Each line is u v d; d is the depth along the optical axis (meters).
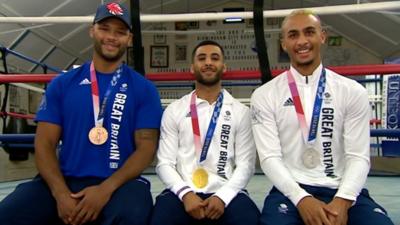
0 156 6.68
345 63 10.55
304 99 1.90
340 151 1.88
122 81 1.99
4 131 4.91
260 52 2.11
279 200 1.80
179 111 2.07
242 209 1.80
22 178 7.43
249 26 11.09
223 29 11.17
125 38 1.98
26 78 2.46
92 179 1.88
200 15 2.19
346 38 10.53
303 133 1.85
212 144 1.99
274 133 1.90
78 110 1.94
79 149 1.91
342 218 1.65
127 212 1.70
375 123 5.14
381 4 2.03
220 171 1.97
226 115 2.03
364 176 1.77
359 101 1.85
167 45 11.34
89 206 1.72
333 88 1.89
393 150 4.86
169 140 2.02
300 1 9.47
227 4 10.87
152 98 2.01
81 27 8.41
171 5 10.23
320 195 1.79
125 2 7.68
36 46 7.90
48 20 2.44
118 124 1.92
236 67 11.14
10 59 7.34
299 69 1.93
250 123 2.05
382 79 5.09
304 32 1.88
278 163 1.84
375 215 1.67
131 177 1.85
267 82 2.04
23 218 1.73
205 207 1.77
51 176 1.83
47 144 1.92
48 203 1.80
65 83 1.99
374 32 9.29
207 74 2.05
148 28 11.30
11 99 6.92
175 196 1.85
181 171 1.99
